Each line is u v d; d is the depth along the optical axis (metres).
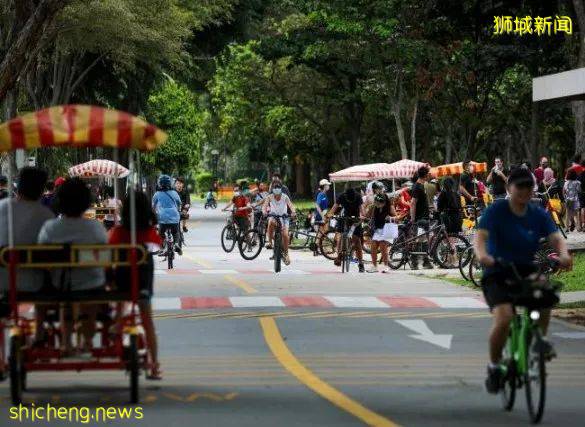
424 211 63.75
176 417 22.55
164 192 66.12
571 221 84.06
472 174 74.25
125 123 23.75
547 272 52.78
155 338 26.42
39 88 111.50
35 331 24.83
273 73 150.25
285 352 32.34
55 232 24.98
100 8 96.94
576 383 27.28
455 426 21.75
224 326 38.00
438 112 129.75
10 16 77.50
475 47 117.56
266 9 146.12
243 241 76.31
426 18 113.06
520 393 25.61
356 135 151.25
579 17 92.38
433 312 42.22
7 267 24.19
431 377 28.08
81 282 24.61
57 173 111.12
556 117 147.75
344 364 30.22
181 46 116.69
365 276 59.38
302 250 91.25
